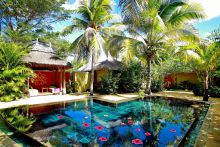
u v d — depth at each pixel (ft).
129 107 34.99
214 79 51.08
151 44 46.85
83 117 27.02
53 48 58.18
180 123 23.76
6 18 61.00
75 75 58.08
